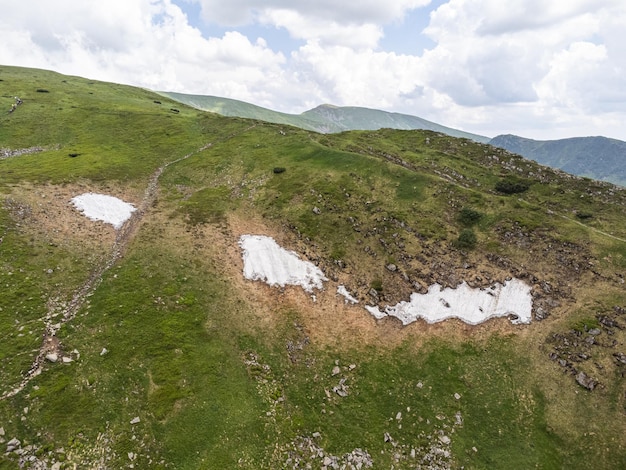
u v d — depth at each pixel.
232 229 58.47
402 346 42.94
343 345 42.56
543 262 51.12
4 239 46.84
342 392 37.31
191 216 60.53
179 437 29.77
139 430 29.52
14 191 58.00
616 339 40.53
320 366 39.81
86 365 33.34
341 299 48.09
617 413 35.09
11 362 31.89
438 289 48.81
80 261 46.81
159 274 46.94
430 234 56.38
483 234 56.31
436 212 60.62
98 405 30.45
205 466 28.42
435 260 52.41
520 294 47.50
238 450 30.09
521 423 35.53
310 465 30.56
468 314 46.09
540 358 40.66
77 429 28.44
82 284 43.34
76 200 59.44
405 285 49.38
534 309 45.69
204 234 56.41
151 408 31.22
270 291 48.16
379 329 44.75
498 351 42.06
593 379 37.56
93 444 27.91
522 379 39.12
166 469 27.67
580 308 44.84
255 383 36.19
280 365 38.97
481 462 32.53
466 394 38.03
